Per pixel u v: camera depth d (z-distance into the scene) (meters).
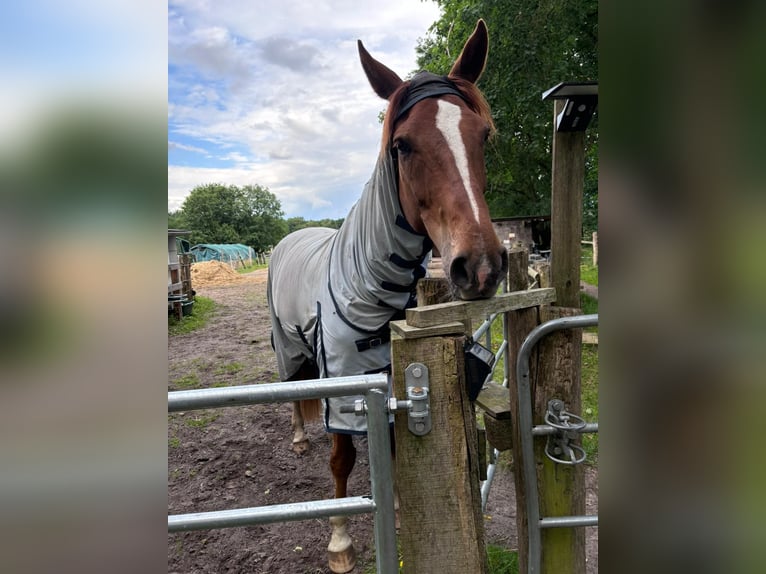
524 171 9.35
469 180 1.28
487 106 1.53
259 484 2.65
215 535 2.21
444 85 1.47
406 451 0.95
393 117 1.46
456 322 0.97
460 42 9.10
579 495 1.14
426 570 0.97
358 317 1.58
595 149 5.71
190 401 0.78
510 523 2.17
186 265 9.05
